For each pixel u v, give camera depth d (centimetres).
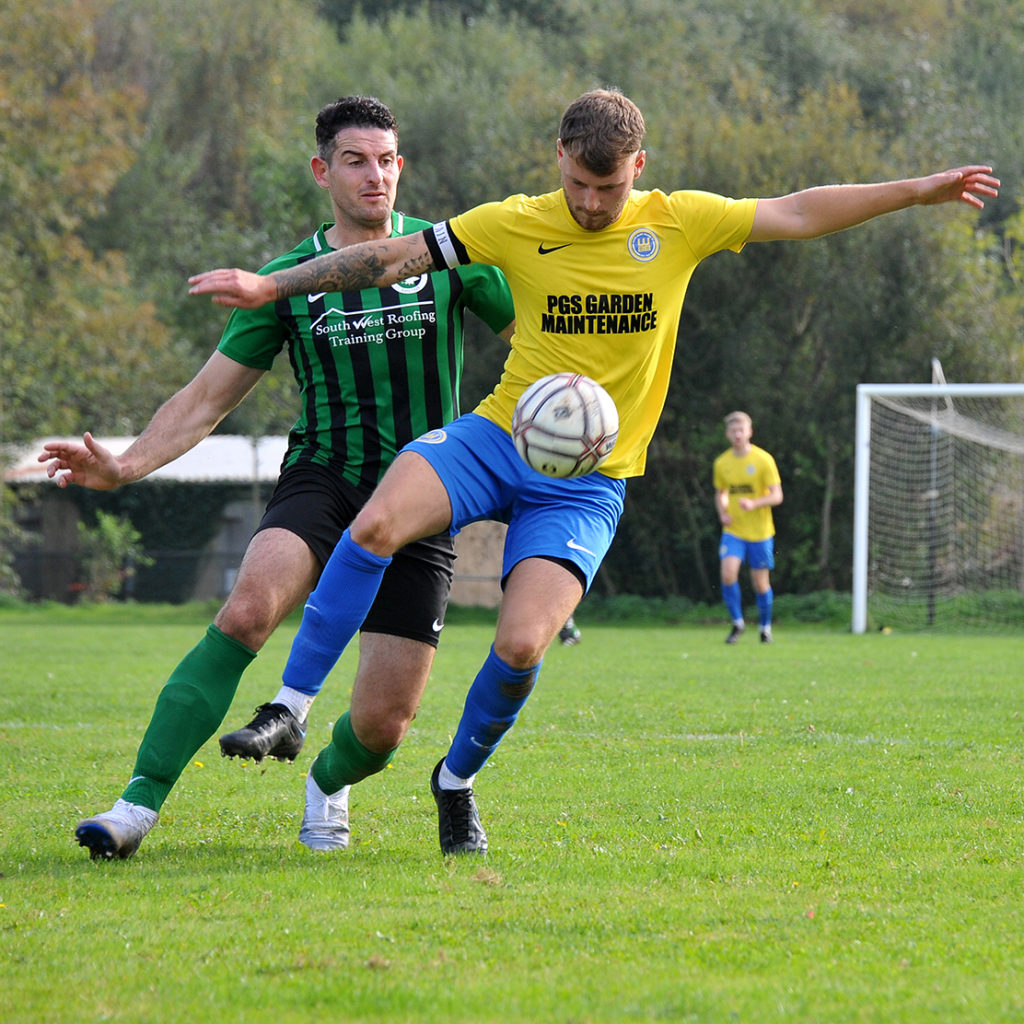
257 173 9188
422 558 1401
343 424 1471
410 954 978
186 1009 856
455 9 14712
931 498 7044
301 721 1366
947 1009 841
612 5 12962
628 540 8469
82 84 9569
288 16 14525
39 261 9769
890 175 8225
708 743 2231
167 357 11462
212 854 1373
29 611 8662
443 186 8800
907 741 2239
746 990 882
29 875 1256
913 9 14838
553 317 1356
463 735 1343
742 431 5188
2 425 9256
